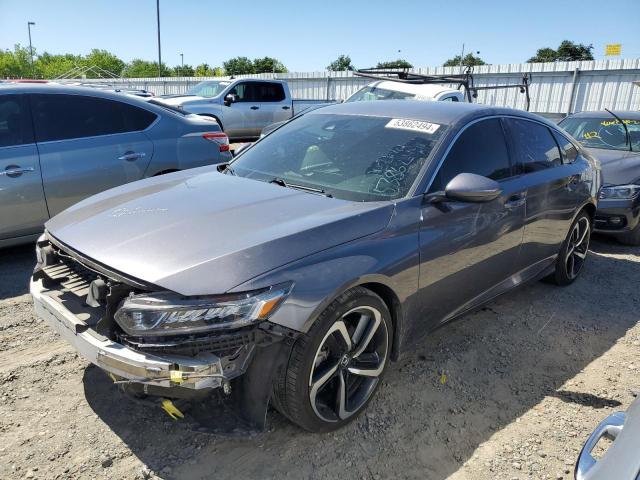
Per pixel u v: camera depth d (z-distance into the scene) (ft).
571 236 15.12
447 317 10.80
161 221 8.64
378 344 9.19
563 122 25.53
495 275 11.86
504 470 8.27
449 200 9.95
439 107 11.99
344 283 7.94
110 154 16.85
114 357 7.20
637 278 17.02
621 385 10.76
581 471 5.30
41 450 8.13
